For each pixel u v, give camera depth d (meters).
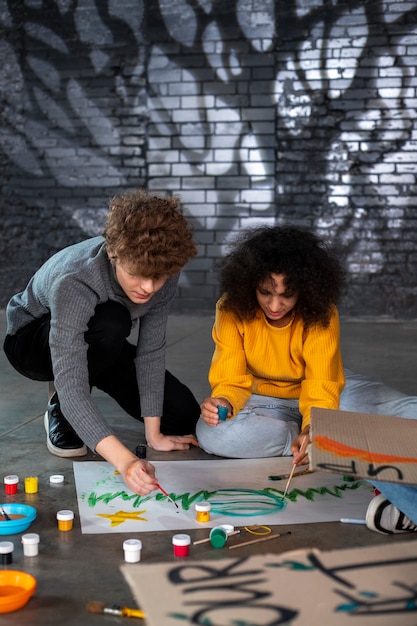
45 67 6.21
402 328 5.55
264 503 2.00
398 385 3.70
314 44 5.87
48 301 2.19
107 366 2.38
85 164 6.24
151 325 2.41
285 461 2.36
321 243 2.28
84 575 1.59
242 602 1.34
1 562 1.63
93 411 1.88
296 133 5.97
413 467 1.52
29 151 6.32
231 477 2.21
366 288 6.02
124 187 6.21
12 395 3.43
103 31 6.10
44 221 6.35
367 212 5.97
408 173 5.91
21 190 6.36
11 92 6.29
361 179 5.96
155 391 2.46
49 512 1.96
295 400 2.53
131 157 6.18
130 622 1.40
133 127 6.14
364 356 4.46
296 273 2.12
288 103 5.95
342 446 1.58
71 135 6.24
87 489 2.10
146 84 6.09
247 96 5.98
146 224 1.81
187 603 1.32
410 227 5.94
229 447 2.38
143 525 1.85
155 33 6.03
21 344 2.46
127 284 1.89
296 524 1.86
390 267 5.98
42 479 2.23
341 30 5.84
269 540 1.76
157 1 6.00
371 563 1.51
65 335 1.97
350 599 1.36
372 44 5.82
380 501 1.79
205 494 2.06
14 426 2.89
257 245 2.17
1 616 1.42
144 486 1.74
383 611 1.33
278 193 6.05
